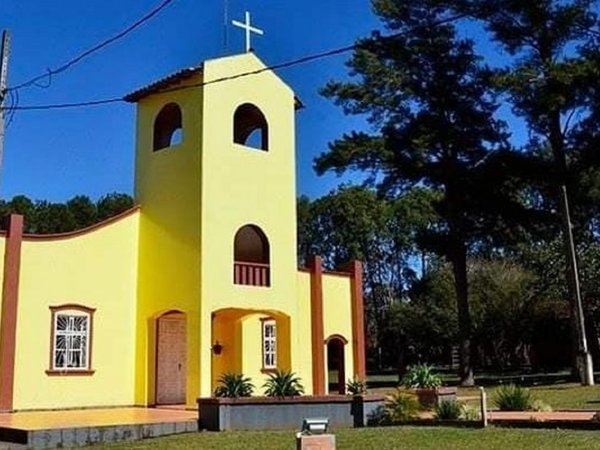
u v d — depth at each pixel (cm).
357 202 6128
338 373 2775
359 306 2847
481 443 1366
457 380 3891
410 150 3359
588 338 4072
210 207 2255
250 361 2528
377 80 3397
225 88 2366
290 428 1769
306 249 6347
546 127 3192
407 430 1611
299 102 2600
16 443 1510
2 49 1809
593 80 2989
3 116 1795
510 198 3372
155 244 2352
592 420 1555
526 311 4266
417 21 3362
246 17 2473
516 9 3080
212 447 1430
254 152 2411
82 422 1675
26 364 2073
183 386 2364
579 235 3641
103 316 2255
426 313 4578
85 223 5078
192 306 2203
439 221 5272
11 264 2066
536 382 3341
